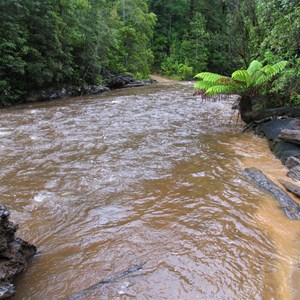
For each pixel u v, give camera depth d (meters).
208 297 2.40
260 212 3.77
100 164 5.63
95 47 21.81
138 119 10.16
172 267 2.77
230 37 14.23
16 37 15.29
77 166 5.52
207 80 8.06
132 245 3.12
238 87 8.02
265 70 7.46
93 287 2.53
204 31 42.72
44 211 3.85
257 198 4.14
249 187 4.49
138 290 2.49
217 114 11.06
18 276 2.65
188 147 6.72
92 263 2.84
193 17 47.59
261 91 8.56
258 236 3.26
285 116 7.88
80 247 3.10
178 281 2.58
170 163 5.64
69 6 19.42
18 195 4.31
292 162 5.31
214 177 4.90
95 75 21.83
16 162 5.76
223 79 7.90
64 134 8.09
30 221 3.61
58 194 4.34
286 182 4.66
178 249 3.04
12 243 2.71
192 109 12.30
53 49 17.64
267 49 9.77
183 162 5.69
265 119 8.08
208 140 7.34
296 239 3.23
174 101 14.87
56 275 2.68
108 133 8.16
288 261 2.86
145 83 27.61
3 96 14.67
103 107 13.23
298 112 7.70
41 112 12.20
